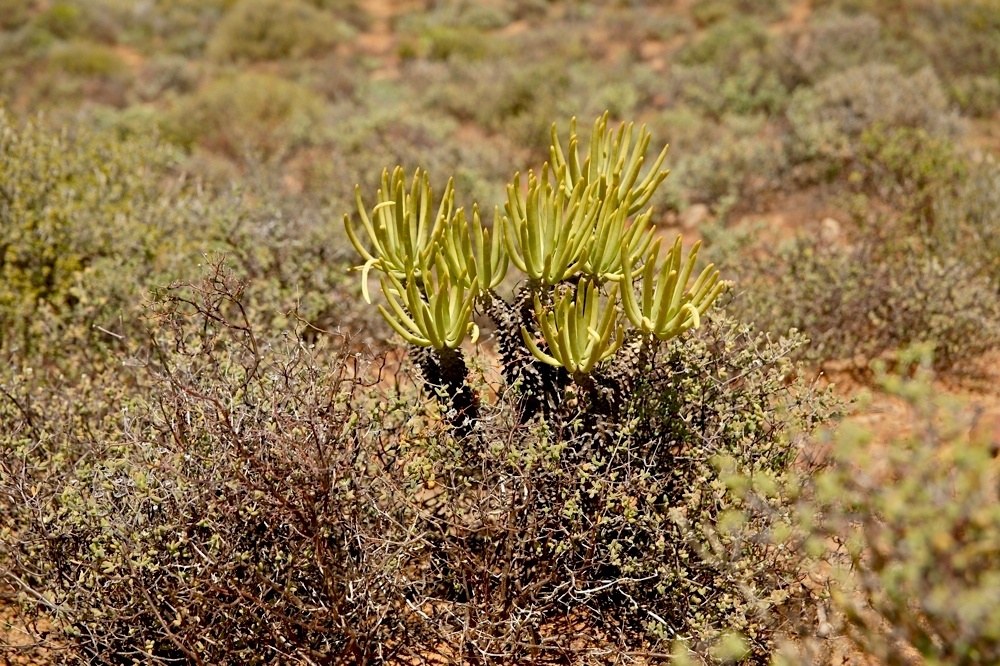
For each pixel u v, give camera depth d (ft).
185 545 7.43
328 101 41.47
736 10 53.31
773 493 7.10
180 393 7.86
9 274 13.89
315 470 6.96
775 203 21.86
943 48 33.40
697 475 7.98
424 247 9.08
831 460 8.02
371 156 24.85
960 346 13.20
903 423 11.82
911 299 13.35
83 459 8.39
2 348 12.47
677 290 7.86
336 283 15.28
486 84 37.06
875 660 7.02
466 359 8.38
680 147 27.30
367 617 7.35
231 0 67.77
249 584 7.43
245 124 31.55
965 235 16.20
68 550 7.94
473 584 7.60
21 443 8.37
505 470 7.75
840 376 13.43
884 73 26.86
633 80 37.52
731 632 7.13
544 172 8.41
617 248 8.83
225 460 7.40
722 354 8.85
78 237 14.80
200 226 15.85
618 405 8.38
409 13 69.46
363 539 7.47
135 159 18.66
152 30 63.98
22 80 46.24
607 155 9.82
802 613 7.39
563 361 7.84
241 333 10.06
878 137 20.34
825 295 13.57
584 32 52.34
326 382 8.04
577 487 7.92
